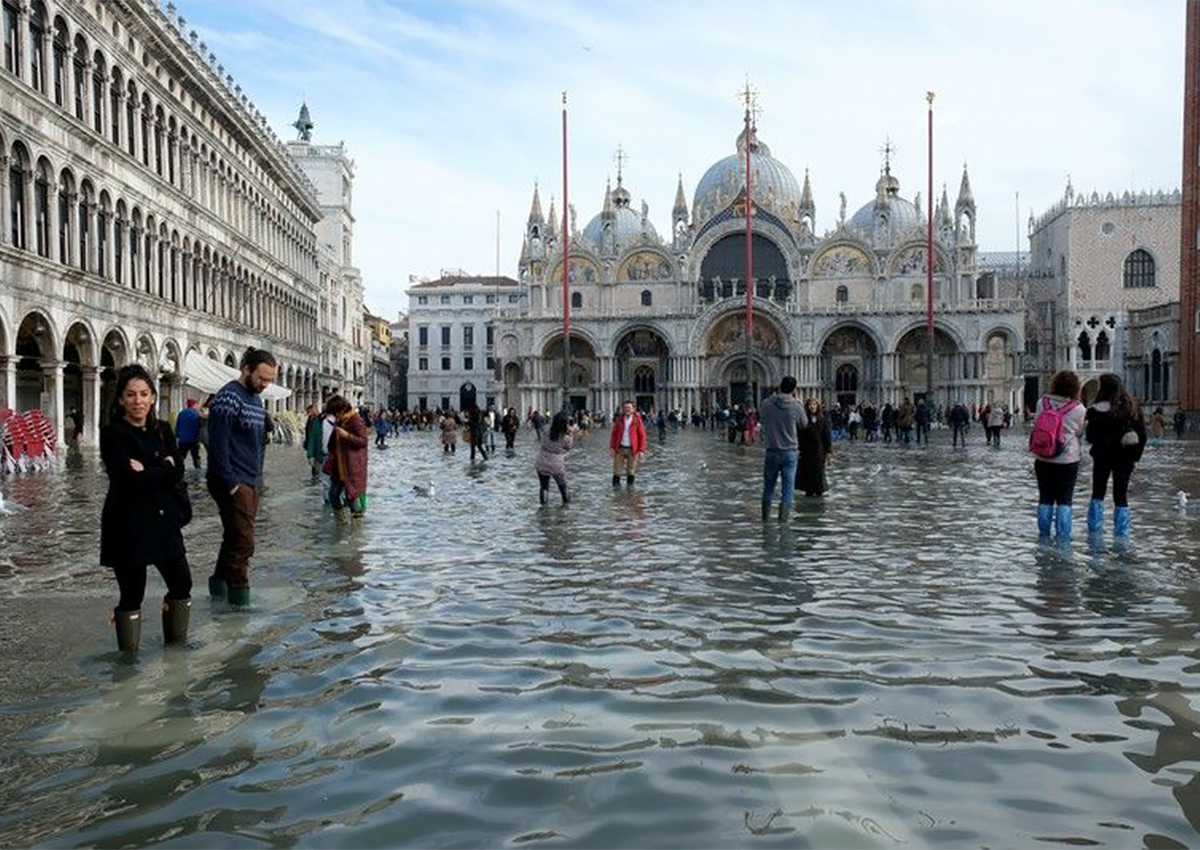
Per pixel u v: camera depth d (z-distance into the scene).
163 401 51.84
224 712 7.12
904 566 12.93
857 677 7.89
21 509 19.66
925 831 5.15
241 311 65.94
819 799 5.57
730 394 111.88
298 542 15.43
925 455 41.41
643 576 12.32
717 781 5.82
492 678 7.94
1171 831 5.15
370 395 134.75
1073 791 5.67
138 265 46.47
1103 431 15.21
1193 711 7.05
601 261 114.88
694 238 115.94
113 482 8.57
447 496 23.14
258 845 5.05
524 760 6.18
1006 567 12.80
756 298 107.25
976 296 109.56
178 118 53.09
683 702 7.29
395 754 6.29
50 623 9.83
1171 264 108.25
